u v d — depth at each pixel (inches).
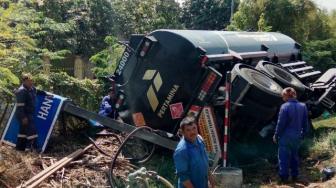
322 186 299.0
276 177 331.6
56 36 693.9
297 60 528.7
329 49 889.5
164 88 337.7
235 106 328.2
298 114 314.7
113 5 954.7
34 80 439.8
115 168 302.8
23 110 329.4
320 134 443.5
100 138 364.5
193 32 354.9
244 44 402.6
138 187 214.8
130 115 356.2
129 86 355.3
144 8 989.8
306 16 890.7
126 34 958.4
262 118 339.9
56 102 343.0
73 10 863.7
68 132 374.0
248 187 305.4
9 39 422.9
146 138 327.6
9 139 342.6
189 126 191.9
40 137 339.3
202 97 323.3
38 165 295.3
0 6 444.8
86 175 284.5
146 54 342.6
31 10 478.0
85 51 850.1
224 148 318.3
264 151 377.1
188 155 191.5
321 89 450.9
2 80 366.0
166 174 312.2
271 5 869.8
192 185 192.9
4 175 261.3
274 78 367.6
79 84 466.9
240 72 332.5
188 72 327.6
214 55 339.9
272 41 466.9
